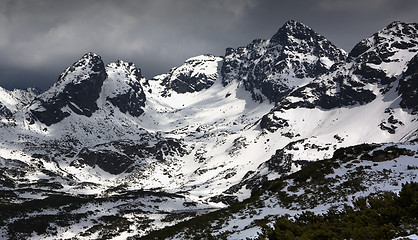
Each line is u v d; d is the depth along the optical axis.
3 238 152.50
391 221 25.08
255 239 30.08
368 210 26.70
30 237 157.50
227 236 38.22
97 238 156.50
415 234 21.84
